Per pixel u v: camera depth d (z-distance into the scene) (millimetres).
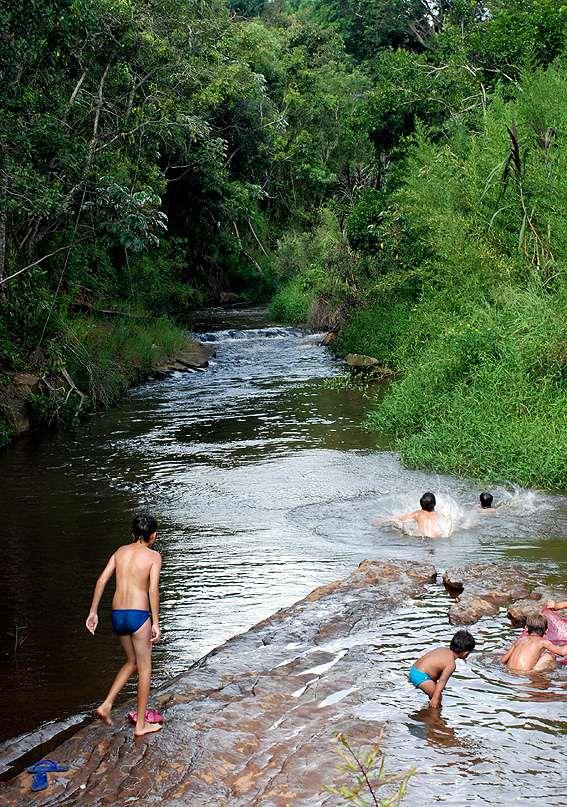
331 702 6562
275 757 5816
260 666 7297
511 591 8648
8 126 16859
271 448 15977
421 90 25656
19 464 15766
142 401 21344
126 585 6348
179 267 38125
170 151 33406
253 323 35562
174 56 24141
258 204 50469
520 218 19328
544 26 24094
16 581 10000
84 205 19094
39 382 19516
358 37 56438
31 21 16141
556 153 18719
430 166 21938
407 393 17156
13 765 6141
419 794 5262
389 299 26734
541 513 11570
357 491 13008
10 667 7793
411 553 10305
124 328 26125
